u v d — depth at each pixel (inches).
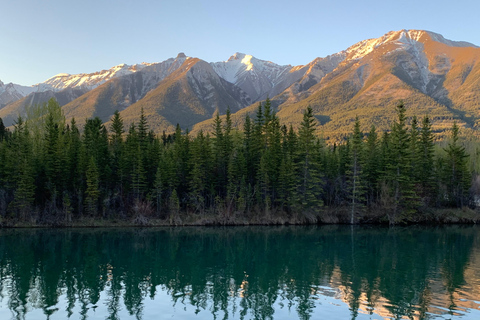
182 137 4416.8
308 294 1223.5
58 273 1539.1
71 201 3472.0
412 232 2947.8
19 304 1115.9
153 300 1160.8
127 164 3590.1
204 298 1183.6
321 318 997.8
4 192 3316.9
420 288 1288.1
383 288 1288.1
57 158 3378.4
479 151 4928.6
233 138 4271.7
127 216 3521.2
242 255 1962.4
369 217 3565.5
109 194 3521.2
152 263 1752.0
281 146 3971.5
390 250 2098.9
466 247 2196.1
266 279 1429.6
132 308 1082.7
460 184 3826.3
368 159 3846.0
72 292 1248.8
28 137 3688.5
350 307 1084.5
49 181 3368.6
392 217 3432.6
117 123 4242.1
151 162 3791.8
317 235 2778.1
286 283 1366.9
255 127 4052.7
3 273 1534.2
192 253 2030.0
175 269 1621.6
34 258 1872.5
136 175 3602.4
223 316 1017.5
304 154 3624.5
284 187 3585.1
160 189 3543.3
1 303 1123.3
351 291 1253.1
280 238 2628.0
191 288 1304.1
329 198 3890.3
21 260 1818.4
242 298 1179.9
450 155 3912.4
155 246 2272.4
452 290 1261.1
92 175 3307.1
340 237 2664.9
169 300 1161.4
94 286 1327.5
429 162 3838.6
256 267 1657.2
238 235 2790.4
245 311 1054.4
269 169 3582.7
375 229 3159.5
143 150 3855.8
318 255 1956.2
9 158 3302.2
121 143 4082.2
